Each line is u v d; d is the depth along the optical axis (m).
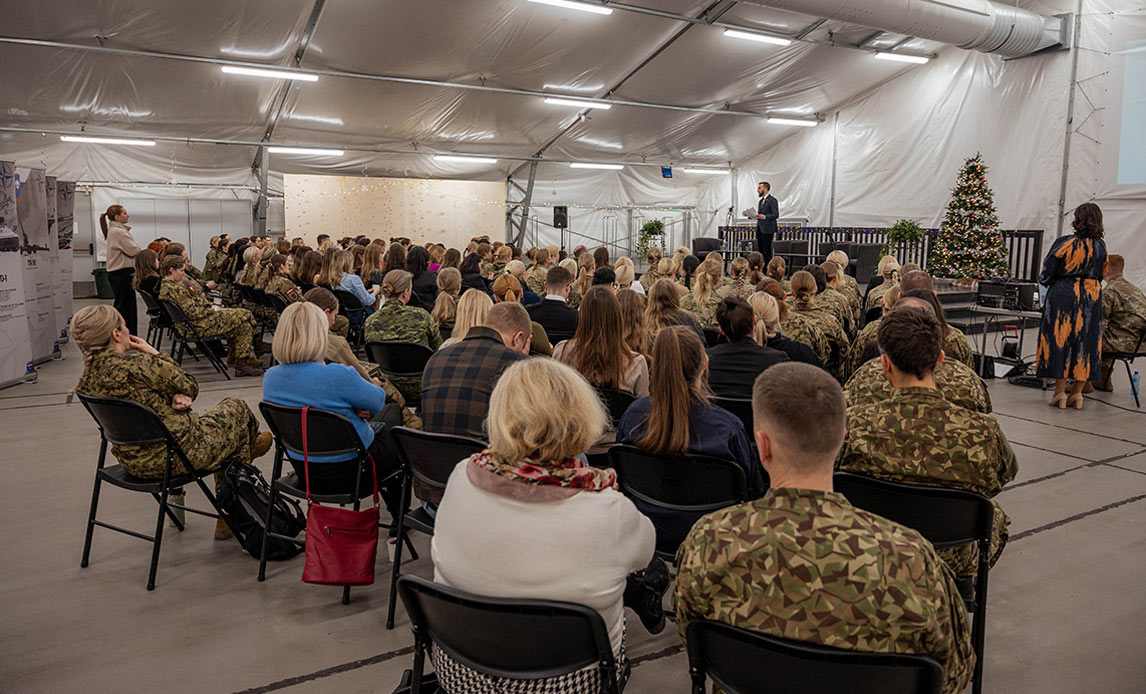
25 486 4.05
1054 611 2.79
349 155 15.92
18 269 6.54
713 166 19.03
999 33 11.01
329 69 11.68
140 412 2.77
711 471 2.29
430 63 11.73
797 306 5.02
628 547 1.54
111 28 9.73
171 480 2.91
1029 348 8.62
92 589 2.91
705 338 4.98
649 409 2.44
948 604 1.29
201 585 2.95
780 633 1.27
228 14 9.61
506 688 1.52
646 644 2.57
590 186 19.20
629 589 1.94
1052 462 4.50
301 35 10.52
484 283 6.84
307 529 2.64
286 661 2.44
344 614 2.74
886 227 15.08
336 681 2.33
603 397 2.88
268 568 3.11
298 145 14.79
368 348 4.38
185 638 2.57
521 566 1.47
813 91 14.93
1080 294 5.59
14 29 9.51
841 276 6.98
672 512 2.41
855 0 9.44
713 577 1.32
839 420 1.32
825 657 1.24
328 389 2.83
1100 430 5.21
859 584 1.23
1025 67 12.32
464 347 2.74
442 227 17.61
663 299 3.90
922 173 14.33
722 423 2.35
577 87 13.45
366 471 2.87
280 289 7.25
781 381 1.36
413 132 14.86
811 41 12.44
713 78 13.64
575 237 19.33
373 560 2.63
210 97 12.34
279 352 2.87
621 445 2.39
